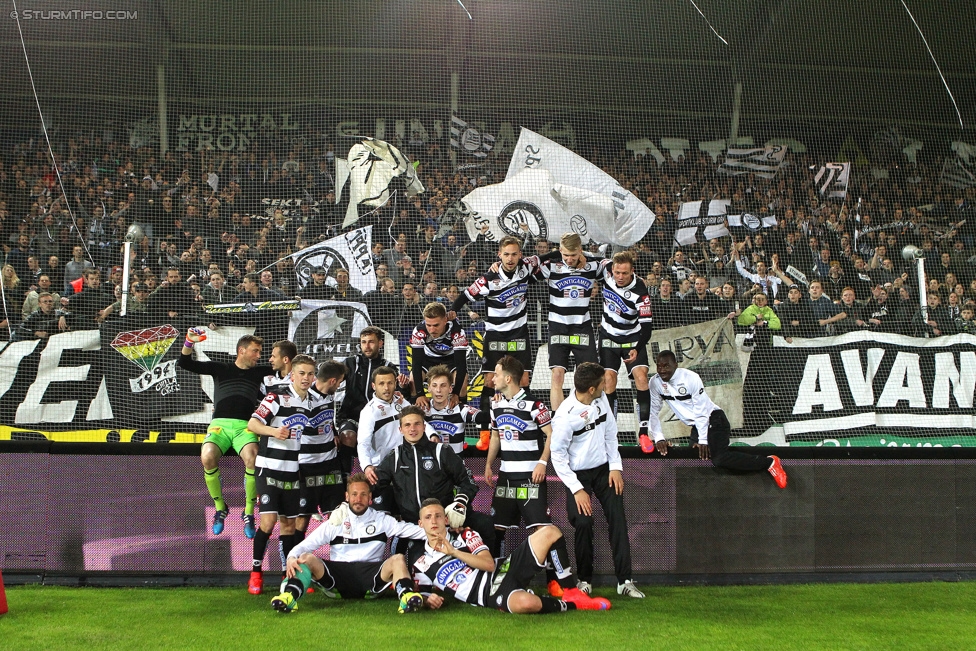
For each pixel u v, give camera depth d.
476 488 4.59
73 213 8.30
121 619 4.12
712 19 9.59
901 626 4.11
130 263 7.40
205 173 8.94
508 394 4.76
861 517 5.43
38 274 7.73
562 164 8.65
